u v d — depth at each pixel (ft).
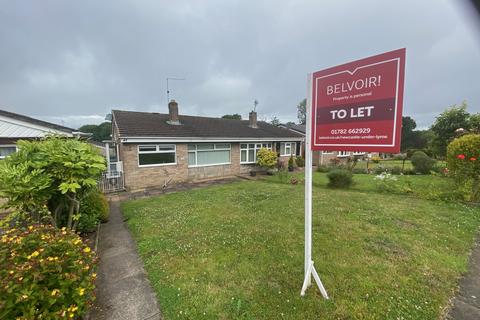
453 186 23.76
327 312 7.38
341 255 11.18
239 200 23.43
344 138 7.29
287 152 58.90
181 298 8.37
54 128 30.01
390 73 6.10
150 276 9.96
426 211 18.38
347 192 26.94
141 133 33.22
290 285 8.89
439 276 9.29
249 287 8.88
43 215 11.61
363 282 8.91
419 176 38.24
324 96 7.80
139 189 32.01
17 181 9.70
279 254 11.44
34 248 7.04
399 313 7.24
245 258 11.14
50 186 11.02
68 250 7.37
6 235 7.57
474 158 20.57
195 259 11.16
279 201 22.49
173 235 14.25
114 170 31.65
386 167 49.60
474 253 11.38
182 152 37.73
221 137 42.04
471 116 38.99
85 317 7.47
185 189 31.60
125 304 8.24
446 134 41.37
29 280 5.94
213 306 7.88
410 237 13.25
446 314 7.23
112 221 18.12
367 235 13.60
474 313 7.27
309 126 8.29
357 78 6.82
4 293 5.42
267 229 14.85
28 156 11.27
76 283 6.84
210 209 20.08
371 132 6.62
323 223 15.78
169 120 43.42
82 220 14.39
